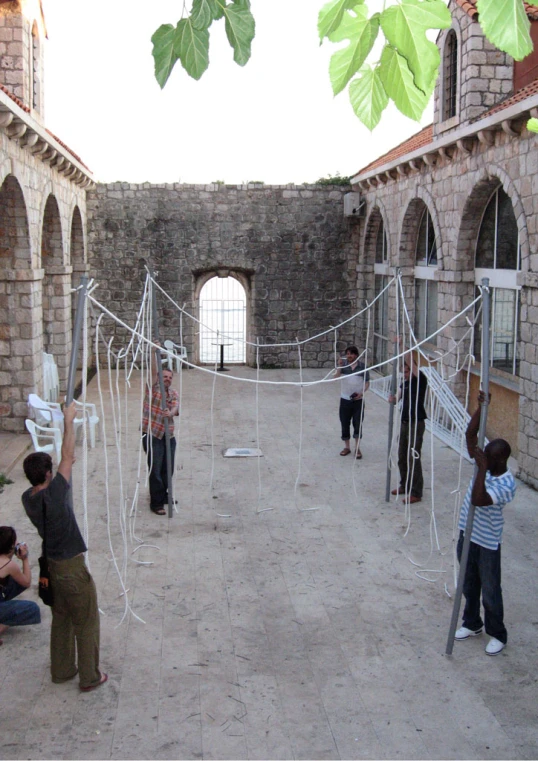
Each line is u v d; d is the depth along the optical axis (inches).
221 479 445.7
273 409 652.7
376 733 207.2
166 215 847.1
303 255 864.9
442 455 494.6
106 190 837.8
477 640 260.2
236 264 861.2
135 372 861.2
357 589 299.9
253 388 756.0
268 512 388.8
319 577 311.0
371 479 446.6
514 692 228.4
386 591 298.2
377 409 654.5
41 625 267.1
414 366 396.2
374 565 323.3
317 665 242.8
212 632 263.7
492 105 513.3
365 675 237.0
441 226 580.1
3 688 227.3
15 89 533.0
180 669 239.1
